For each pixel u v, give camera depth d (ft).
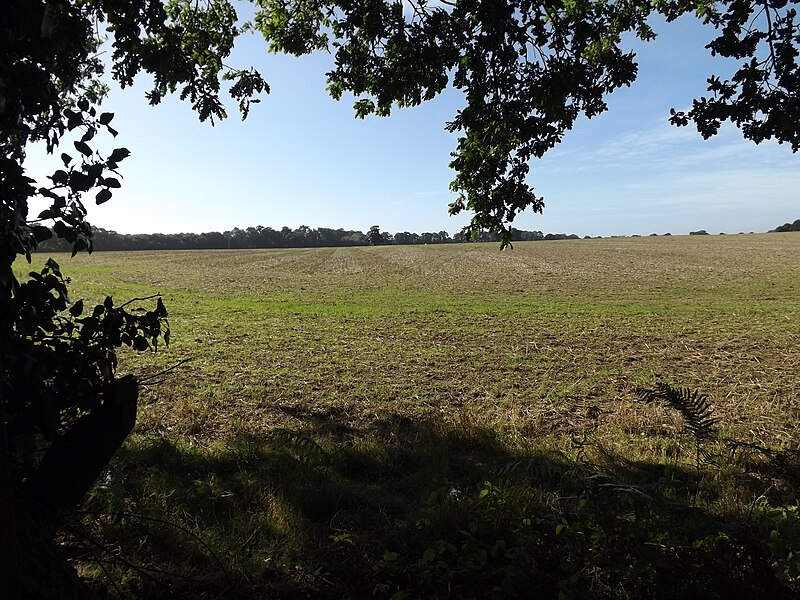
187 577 10.67
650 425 23.61
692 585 9.55
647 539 10.59
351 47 17.52
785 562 10.10
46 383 8.93
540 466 14.38
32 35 7.33
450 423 22.89
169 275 135.54
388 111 18.30
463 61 15.25
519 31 13.39
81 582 8.42
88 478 9.02
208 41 17.89
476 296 90.27
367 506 14.75
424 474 16.89
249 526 12.89
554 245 248.11
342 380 33.63
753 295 85.10
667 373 36.24
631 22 16.88
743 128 13.71
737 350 44.29
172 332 52.39
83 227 8.44
